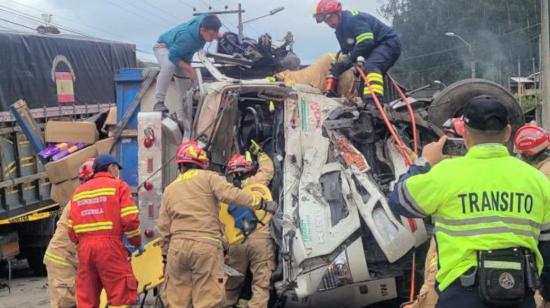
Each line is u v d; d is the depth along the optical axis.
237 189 5.82
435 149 3.53
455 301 3.03
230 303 6.50
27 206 10.30
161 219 5.92
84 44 12.23
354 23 7.25
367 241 5.91
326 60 7.70
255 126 7.01
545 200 3.07
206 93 6.79
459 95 6.77
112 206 5.94
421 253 5.88
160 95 7.44
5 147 9.78
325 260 5.74
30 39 10.61
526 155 5.00
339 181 6.00
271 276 6.26
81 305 5.97
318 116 6.55
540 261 3.13
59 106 11.30
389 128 5.93
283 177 6.28
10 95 10.01
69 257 6.39
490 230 2.98
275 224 6.08
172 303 5.85
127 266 6.04
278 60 8.65
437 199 3.11
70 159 7.43
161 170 6.79
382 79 7.20
